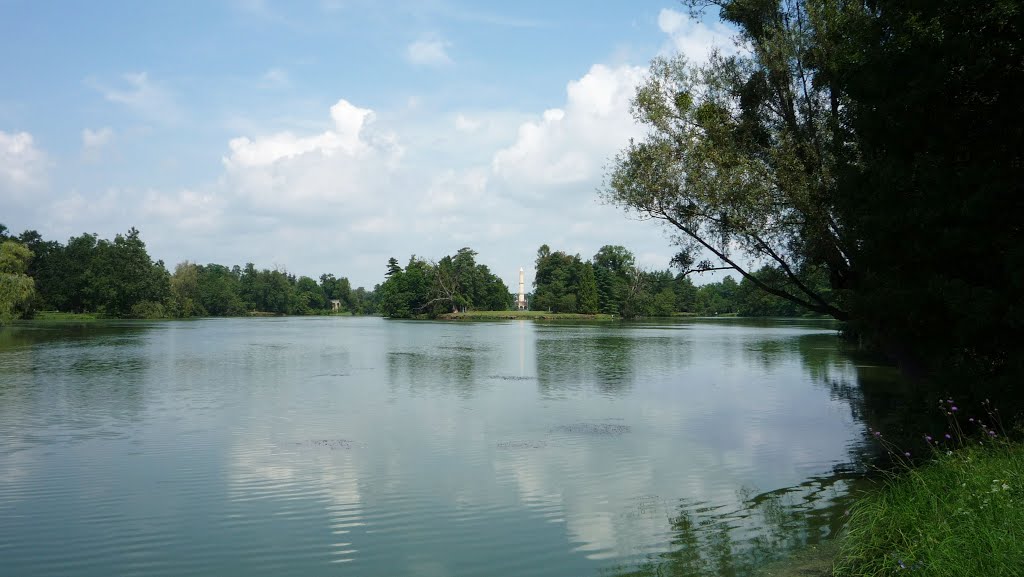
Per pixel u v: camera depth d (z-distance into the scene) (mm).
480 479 14953
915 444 14914
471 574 9922
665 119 23859
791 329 95000
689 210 23578
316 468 15938
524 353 50500
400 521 12289
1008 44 13727
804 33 22172
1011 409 12781
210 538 11422
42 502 13344
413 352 51812
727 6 24406
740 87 23969
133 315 142750
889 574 8328
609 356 47938
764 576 9570
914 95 14492
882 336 18109
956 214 13992
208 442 18703
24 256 105750
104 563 10414
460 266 164000
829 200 20562
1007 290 13602
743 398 27266
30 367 38844
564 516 12523
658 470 15688
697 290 193250
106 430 20406
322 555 10688
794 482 14664
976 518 8125
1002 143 14352
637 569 10039
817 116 22766
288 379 33656
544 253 191875
